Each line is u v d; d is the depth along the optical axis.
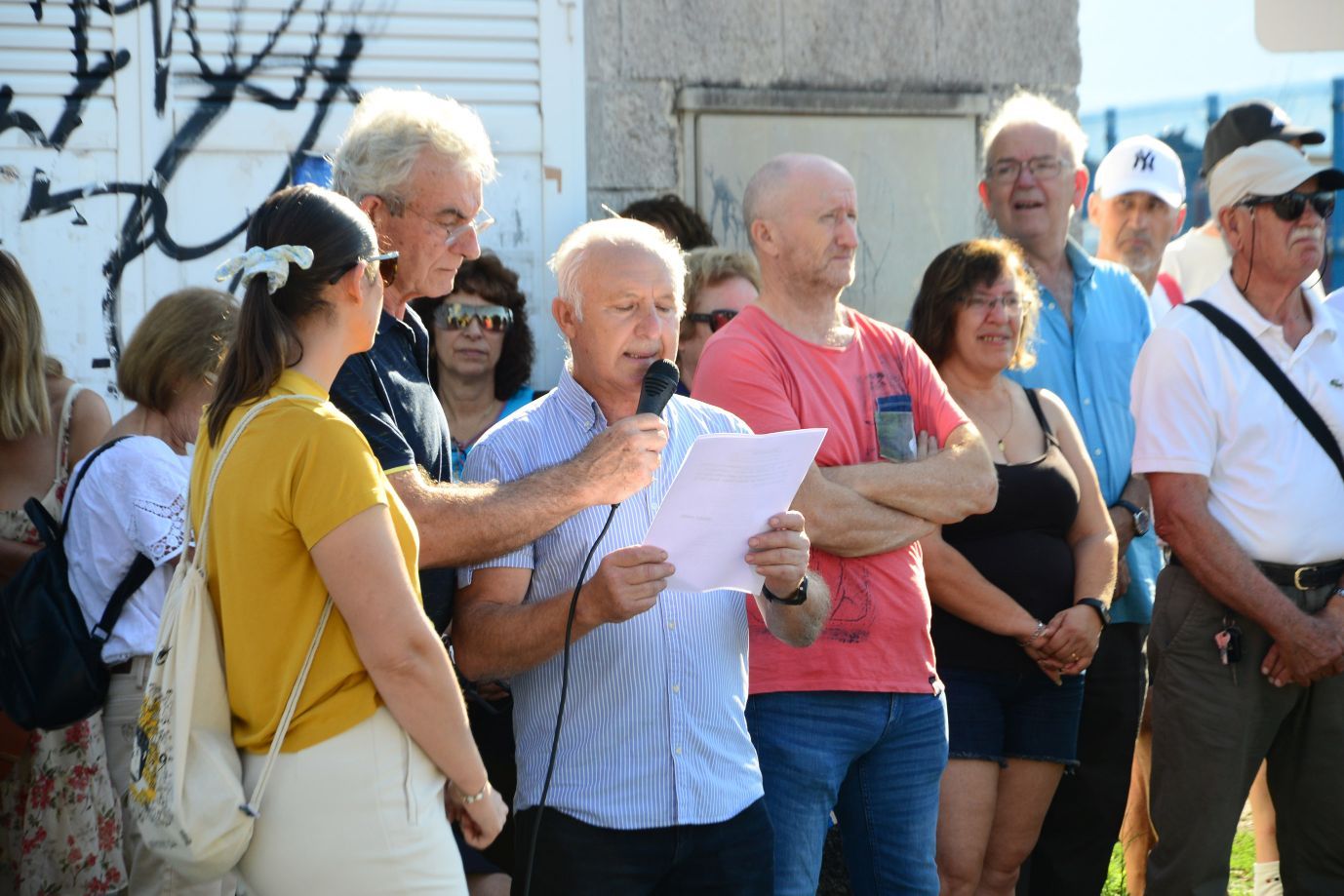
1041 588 5.42
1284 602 5.48
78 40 6.54
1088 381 6.35
